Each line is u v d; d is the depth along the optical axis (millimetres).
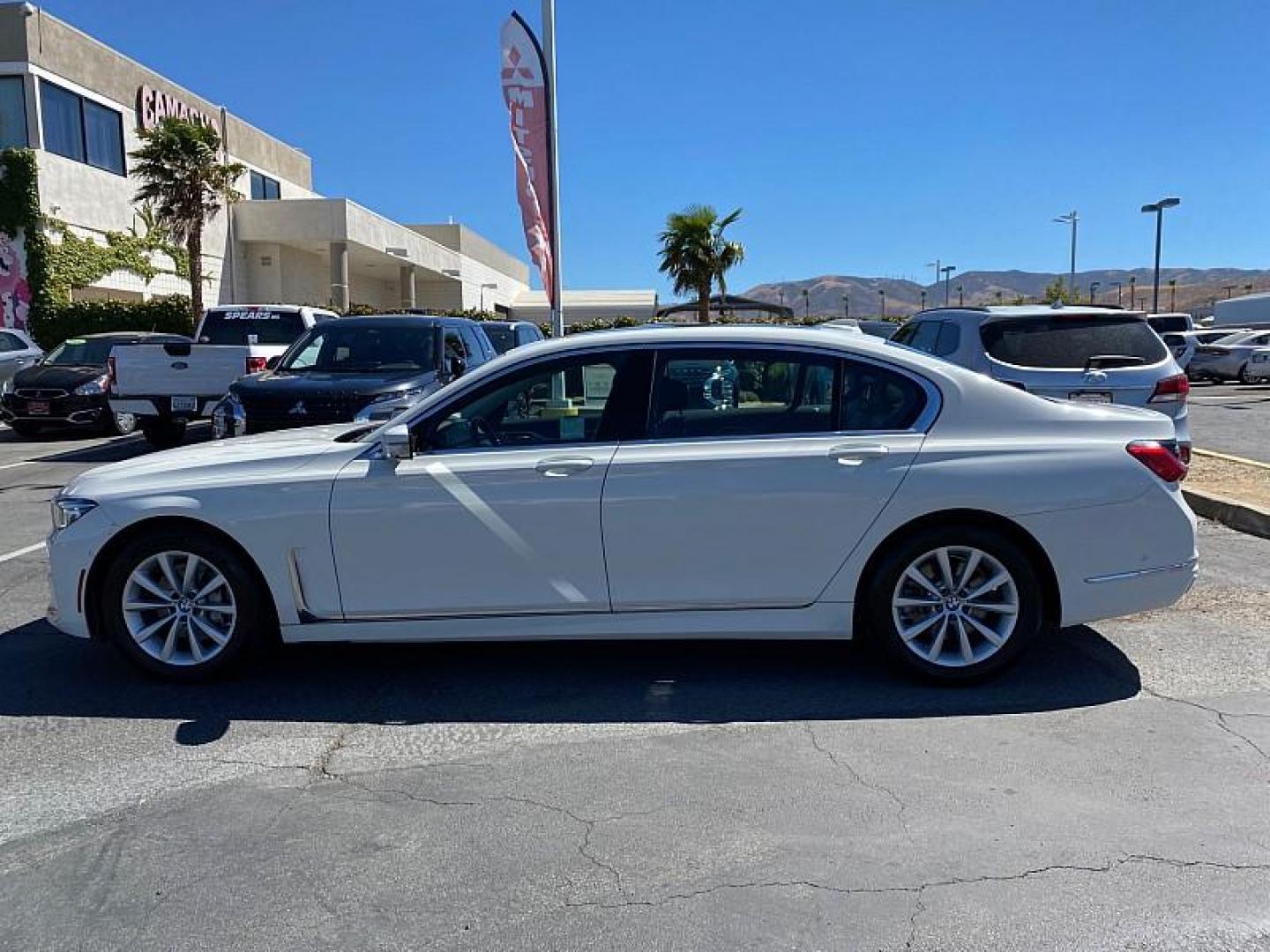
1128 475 4500
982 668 4562
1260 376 25703
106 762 4004
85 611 4734
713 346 4680
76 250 25047
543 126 13398
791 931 2859
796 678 4816
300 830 3455
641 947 2801
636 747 4098
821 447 4496
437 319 10516
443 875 3168
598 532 4492
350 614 4625
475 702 4605
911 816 3494
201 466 4750
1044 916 2912
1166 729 4176
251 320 14883
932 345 8469
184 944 2838
